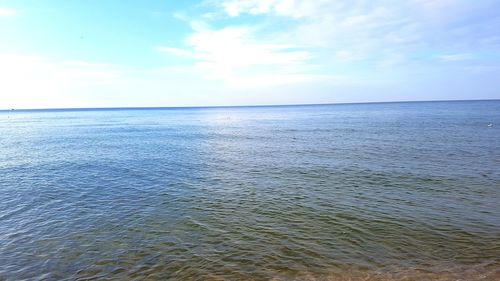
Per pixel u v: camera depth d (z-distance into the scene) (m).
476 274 10.37
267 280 10.21
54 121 138.25
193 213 16.92
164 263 11.52
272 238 13.55
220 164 31.25
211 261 11.61
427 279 10.12
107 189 22.23
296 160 32.16
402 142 42.88
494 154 31.94
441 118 94.06
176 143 50.66
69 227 15.14
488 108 164.12
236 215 16.50
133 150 42.62
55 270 11.14
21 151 41.88
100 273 10.89
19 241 13.57
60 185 23.44
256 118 147.25
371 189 20.83
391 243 12.87
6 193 21.23
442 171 25.38
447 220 15.23
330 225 14.90
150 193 21.09
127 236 14.01
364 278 10.27
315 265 11.17
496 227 14.24
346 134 56.59
